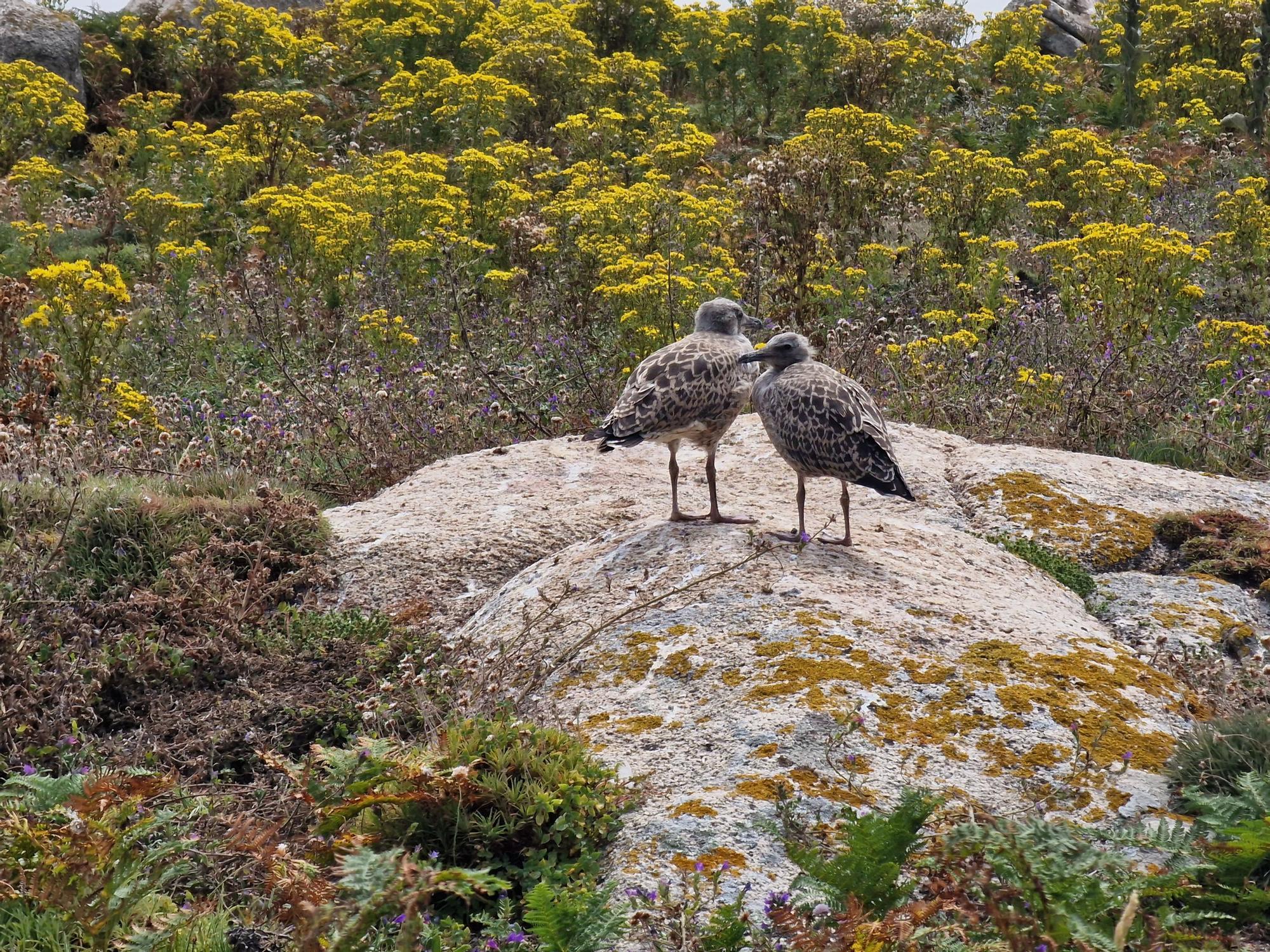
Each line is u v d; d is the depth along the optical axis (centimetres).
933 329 1271
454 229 1499
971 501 839
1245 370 1098
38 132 2197
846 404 651
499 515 839
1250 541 794
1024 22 2577
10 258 1708
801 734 520
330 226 1423
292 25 2873
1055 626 634
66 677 678
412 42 2627
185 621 748
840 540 693
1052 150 1781
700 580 641
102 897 436
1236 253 1445
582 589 674
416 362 1183
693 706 552
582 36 2378
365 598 780
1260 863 450
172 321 1338
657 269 1195
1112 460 918
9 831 459
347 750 532
